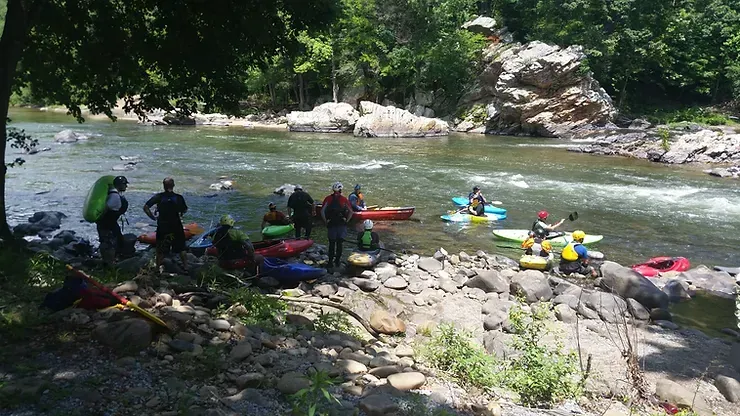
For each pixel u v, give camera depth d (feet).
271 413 13.33
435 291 30.09
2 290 20.21
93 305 18.61
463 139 121.90
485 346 22.15
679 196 61.31
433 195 58.95
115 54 33.73
